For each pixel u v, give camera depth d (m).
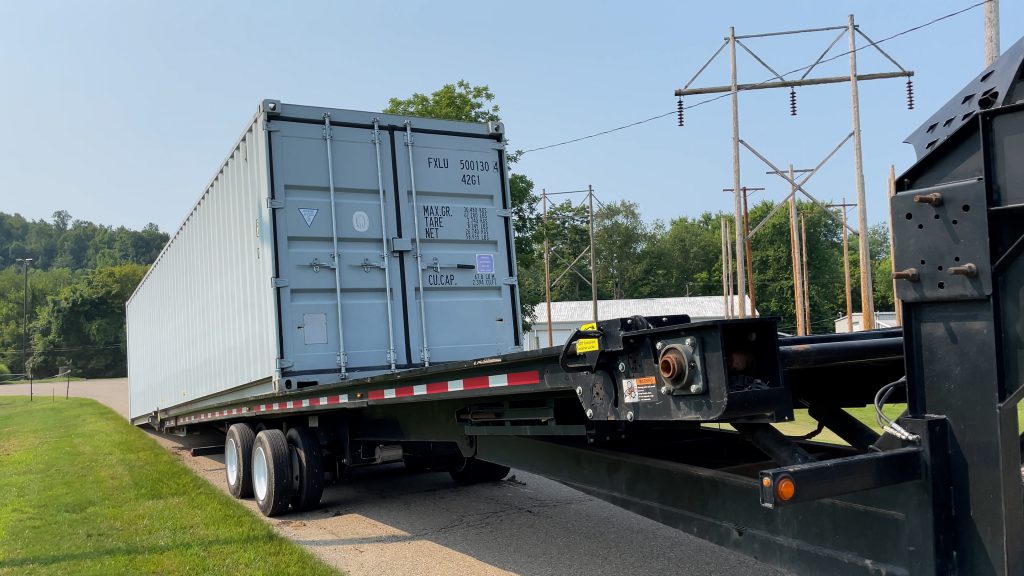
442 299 7.69
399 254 7.52
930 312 2.38
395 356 7.35
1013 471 2.13
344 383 5.92
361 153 7.48
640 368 2.96
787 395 2.66
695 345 2.66
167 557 5.71
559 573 5.18
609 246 78.38
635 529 6.31
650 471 3.67
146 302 15.47
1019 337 2.12
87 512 7.70
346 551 5.97
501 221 8.15
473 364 4.25
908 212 2.40
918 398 2.43
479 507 7.41
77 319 75.06
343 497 8.31
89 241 181.25
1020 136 2.11
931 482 2.32
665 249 80.62
